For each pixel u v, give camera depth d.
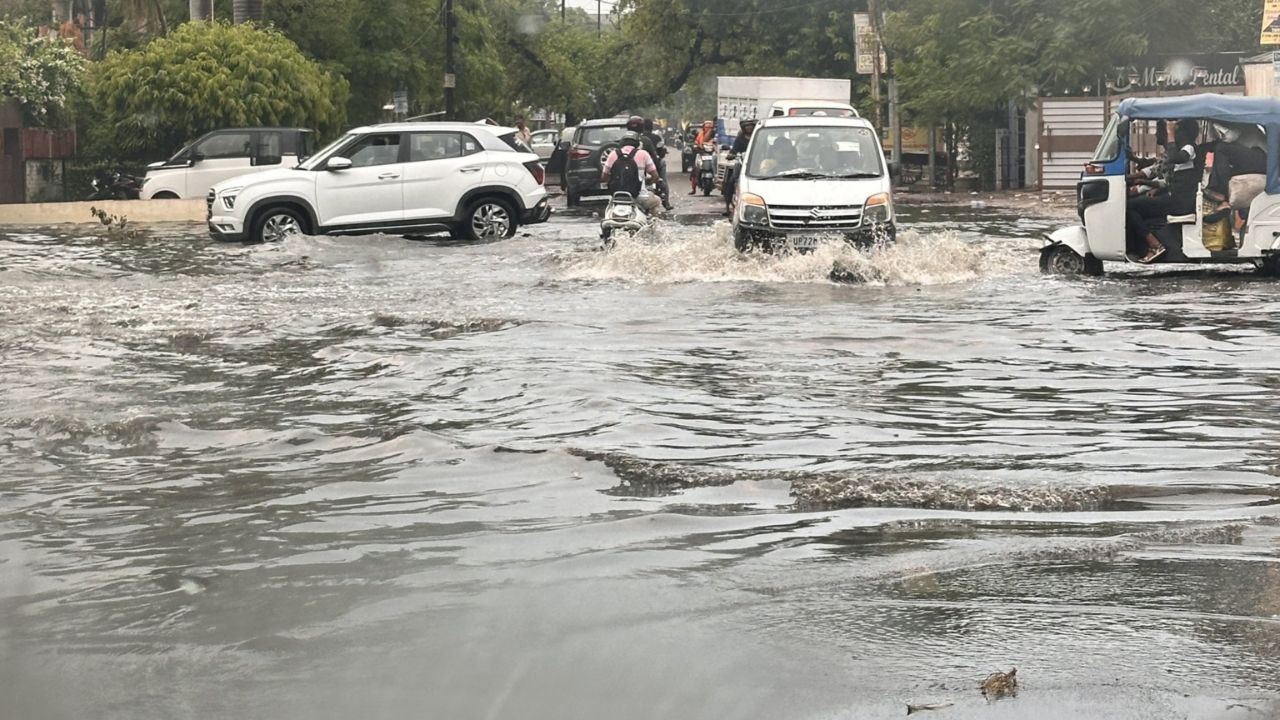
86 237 24.89
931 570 4.85
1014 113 44.28
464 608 4.41
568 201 35.12
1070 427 7.66
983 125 46.09
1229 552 5.07
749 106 45.38
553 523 5.56
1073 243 17.20
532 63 79.12
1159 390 8.91
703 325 12.27
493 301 14.36
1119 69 41.25
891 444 7.19
